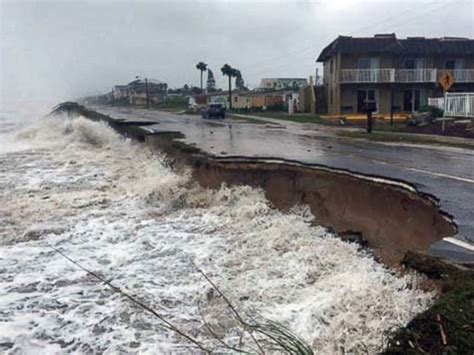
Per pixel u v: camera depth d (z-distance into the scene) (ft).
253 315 19.38
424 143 60.39
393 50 138.92
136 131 76.23
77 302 21.81
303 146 55.72
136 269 25.86
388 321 16.12
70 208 39.68
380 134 74.38
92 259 27.68
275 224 31.86
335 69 142.82
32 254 28.71
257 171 41.24
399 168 38.01
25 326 19.56
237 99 230.27
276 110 195.93
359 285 19.70
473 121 76.74
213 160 43.73
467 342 11.40
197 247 29.01
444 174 35.29
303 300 20.68
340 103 140.77
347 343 16.30
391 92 131.13
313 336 17.25
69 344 18.22
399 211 30.04
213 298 21.67
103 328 19.38
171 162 53.16
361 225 31.58
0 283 24.11
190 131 81.82
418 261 18.13
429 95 140.77
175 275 24.79
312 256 25.88
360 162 41.09
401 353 11.62
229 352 15.97
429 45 142.51
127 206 40.19
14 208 39.42
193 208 38.42
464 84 140.56
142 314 20.39
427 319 12.56
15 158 66.90
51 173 55.36
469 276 15.67
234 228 32.42
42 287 23.61
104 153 69.97
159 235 31.91
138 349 17.70
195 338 18.06
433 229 25.94
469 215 24.29
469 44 144.46
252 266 25.41
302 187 37.93
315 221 33.71
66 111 131.64
